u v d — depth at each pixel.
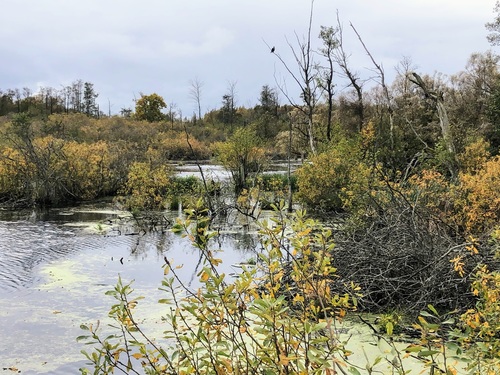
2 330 6.16
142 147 24.19
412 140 17.78
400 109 23.41
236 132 22.41
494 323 3.25
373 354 4.79
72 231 13.20
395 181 10.98
